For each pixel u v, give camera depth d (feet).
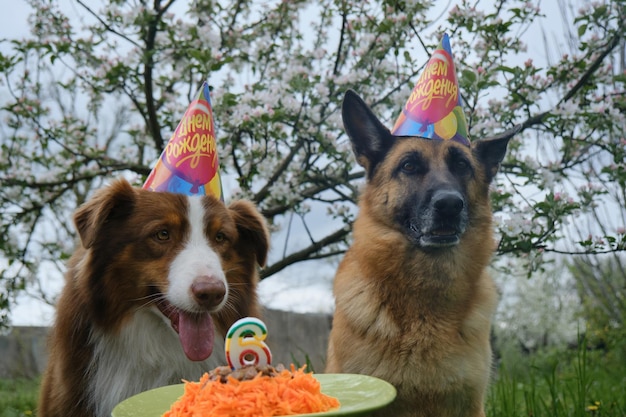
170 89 5.86
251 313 3.78
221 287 3.29
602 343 10.44
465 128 4.16
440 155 3.98
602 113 4.89
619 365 8.81
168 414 2.47
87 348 3.55
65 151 6.06
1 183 5.72
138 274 3.47
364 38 5.39
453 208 3.73
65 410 3.54
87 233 3.38
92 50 5.41
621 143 4.88
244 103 5.01
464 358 3.72
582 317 11.00
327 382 2.77
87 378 3.54
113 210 3.53
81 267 3.56
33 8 5.72
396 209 3.93
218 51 5.40
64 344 3.58
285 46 5.86
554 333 11.37
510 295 11.76
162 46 5.22
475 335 3.81
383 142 4.15
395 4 5.04
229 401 2.37
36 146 6.14
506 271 5.34
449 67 4.11
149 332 3.58
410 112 4.16
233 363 2.54
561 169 5.07
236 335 2.55
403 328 3.72
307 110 5.06
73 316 3.56
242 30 5.49
